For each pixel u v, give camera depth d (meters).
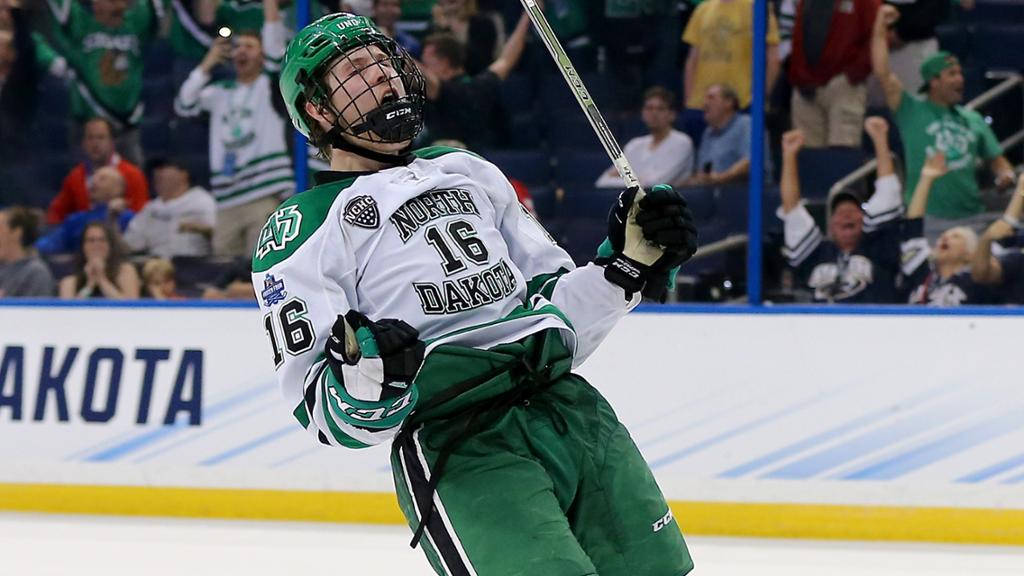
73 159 16.45
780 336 14.34
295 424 15.20
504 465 6.40
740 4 15.24
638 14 15.57
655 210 6.80
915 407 14.10
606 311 6.94
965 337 14.01
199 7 16.09
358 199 6.57
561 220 16.00
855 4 14.85
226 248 16.31
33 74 16.45
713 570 13.06
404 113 6.68
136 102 16.31
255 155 16.14
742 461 14.40
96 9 16.22
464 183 6.87
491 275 6.68
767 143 15.17
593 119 7.15
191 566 13.34
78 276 16.48
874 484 14.19
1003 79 14.91
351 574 13.03
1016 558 13.52
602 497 6.66
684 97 15.55
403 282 6.48
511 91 15.99
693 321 14.48
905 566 13.22
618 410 14.61
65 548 14.08
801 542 14.17
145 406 15.53
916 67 14.90
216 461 15.38
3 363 15.84
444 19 15.86
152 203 16.33
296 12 16.02
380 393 5.80
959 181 14.91
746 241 15.28
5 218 16.53
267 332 6.53
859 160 15.04
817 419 14.26
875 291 15.08
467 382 6.50
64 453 15.70
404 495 6.61
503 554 6.18
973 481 14.02
